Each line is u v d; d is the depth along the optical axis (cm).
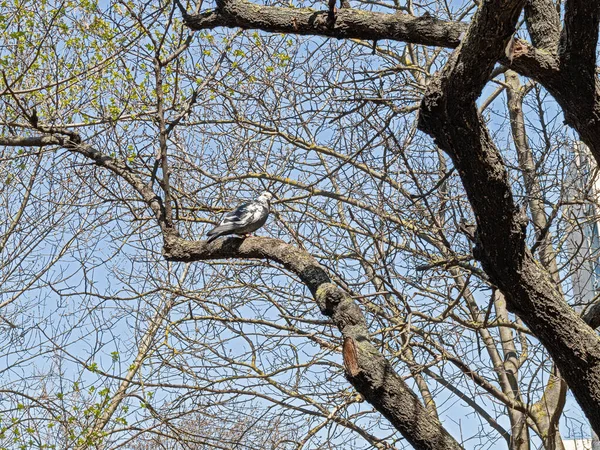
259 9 543
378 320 752
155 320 892
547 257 826
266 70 880
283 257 558
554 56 463
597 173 733
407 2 932
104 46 813
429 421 472
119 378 822
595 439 1013
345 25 521
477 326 742
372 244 778
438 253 834
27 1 823
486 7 388
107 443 832
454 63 413
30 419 825
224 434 835
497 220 443
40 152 777
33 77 834
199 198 892
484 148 429
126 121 836
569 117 488
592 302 717
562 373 469
